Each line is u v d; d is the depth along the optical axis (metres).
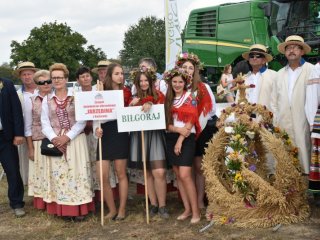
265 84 6.14
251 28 12.55
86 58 46.00
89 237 5.25
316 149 5.35
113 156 5.62
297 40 5.54
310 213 5.52
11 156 6.14
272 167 5.99
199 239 4.98
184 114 5.37
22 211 6.19
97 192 6.33
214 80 13.82
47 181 5.81
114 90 5.51
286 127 5.76
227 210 5.39
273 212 5.26
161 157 5.68
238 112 5.44
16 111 6.04
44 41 44.72
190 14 14.33
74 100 5.65
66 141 5.61
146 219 5.73
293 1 10.73
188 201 5.67
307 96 5.40
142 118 5.46
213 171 5.49
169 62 12.86
